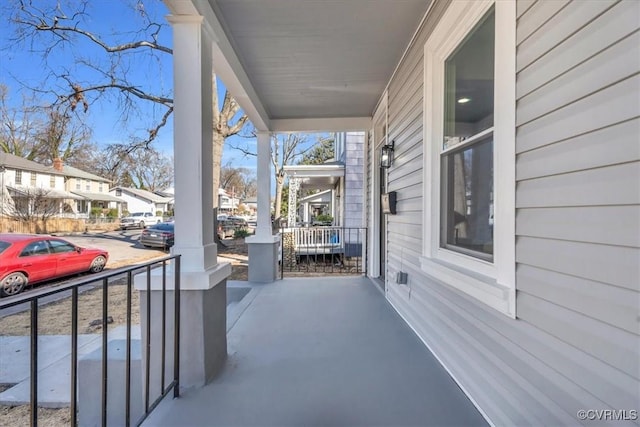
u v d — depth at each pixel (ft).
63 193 70.74
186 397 5.86
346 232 27.61
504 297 4.54
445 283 6.85
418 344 8.25
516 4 4.39
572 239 3.45
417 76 8.80
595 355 3.19
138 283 5.98
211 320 6.54
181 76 6.41
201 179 6.40
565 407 3.56
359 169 28.07
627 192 2.87
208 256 6.59
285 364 7.14
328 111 16.01
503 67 4.67
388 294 12.45
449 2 6.70
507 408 4.64
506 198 4.58
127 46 25.66
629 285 2.86
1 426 6.89
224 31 8.37
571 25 3.47
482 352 5.37
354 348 8.00
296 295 13.33
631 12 2.84
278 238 16.79
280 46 9.49
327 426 5.10
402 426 5.07
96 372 6.48
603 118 3.09
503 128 4.66
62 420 7.09
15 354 10.23
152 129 30.50
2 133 53.06
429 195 7.78
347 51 9.86
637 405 2.81
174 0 6.07
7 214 54.85
